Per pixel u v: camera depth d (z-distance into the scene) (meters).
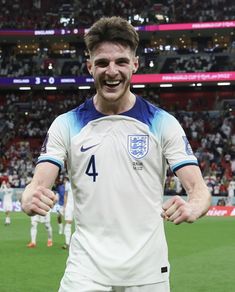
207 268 11.85
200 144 42.25
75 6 49.53
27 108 48.56
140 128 3.44
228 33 46.06
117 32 3.30
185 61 45.97
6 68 47.06
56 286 9.65
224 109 46.19
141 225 3.38
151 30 44.69
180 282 10.13
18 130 46.03
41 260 12.87
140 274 3.34
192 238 18.42
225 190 32.59
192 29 43.75
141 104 3.55
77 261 3.43
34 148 44.09
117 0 49.56
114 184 3.39
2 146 44.12
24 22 47.62
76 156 3.48
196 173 3.36
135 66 3.51
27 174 39.72
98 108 3.55
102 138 3.44
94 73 3.38
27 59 48.94
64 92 49.69
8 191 23.36
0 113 48.00
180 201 2.93
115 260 3.34
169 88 48.56
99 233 3.41
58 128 3.55
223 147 41.28
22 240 17.44
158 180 3.48
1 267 11.79
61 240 17.44
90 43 3.36
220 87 47.34
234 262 12.75
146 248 3.36
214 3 45.78
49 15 48.81
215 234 19.89
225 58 45.53
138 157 3.40
